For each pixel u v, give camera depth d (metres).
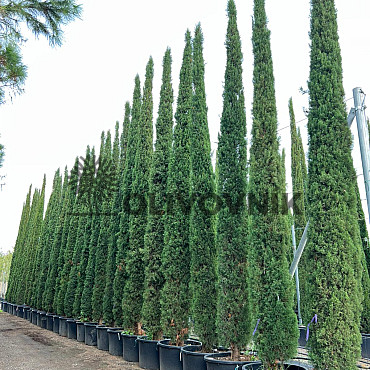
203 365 6.88
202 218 8.03
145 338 9.45
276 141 6.73
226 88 7.93
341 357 5.00
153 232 9.90
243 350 7.20
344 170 5.57
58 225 19.02
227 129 7.71
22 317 23.47
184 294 8.51
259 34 7.27
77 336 13.66
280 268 6.08
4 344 12.94
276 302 5.96
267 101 6.90
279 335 5.81
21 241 28.61
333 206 5.47
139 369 8.65
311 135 5.89
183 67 9.88
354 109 5.65
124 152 13.58
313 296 5.35
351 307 5.12
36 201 26.53
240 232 7.15
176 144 9.41
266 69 7.05
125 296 10.69
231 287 6.98
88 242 15.24
